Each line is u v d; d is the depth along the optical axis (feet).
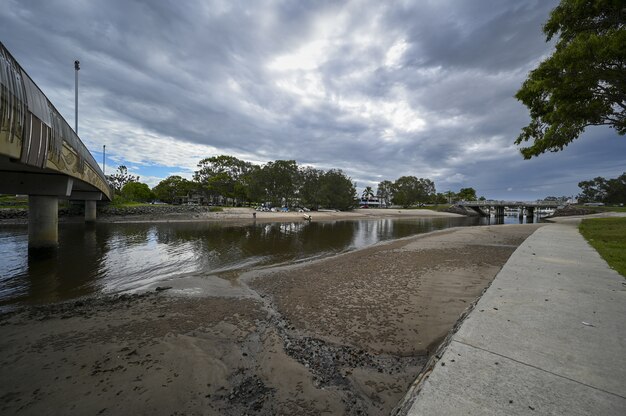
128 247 57.16
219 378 12.39
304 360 13.98
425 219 194.59
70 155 44.96
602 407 6.61
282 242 67.31
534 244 36.73
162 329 17.65
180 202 266.57
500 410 6.63
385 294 23.85
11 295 28.27
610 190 247.91
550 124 44.01
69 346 15.51
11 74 22.56
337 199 242.99
